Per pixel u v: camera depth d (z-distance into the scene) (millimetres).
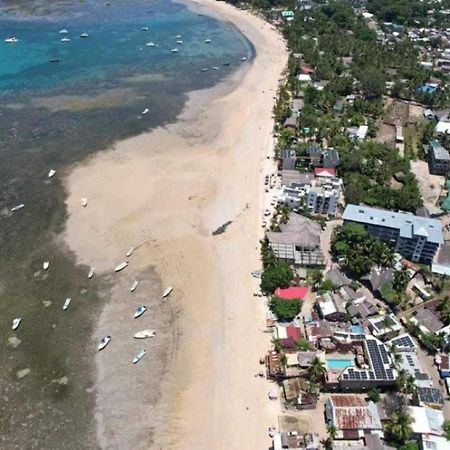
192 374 112562
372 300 131375
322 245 149500
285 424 101938
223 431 101312
